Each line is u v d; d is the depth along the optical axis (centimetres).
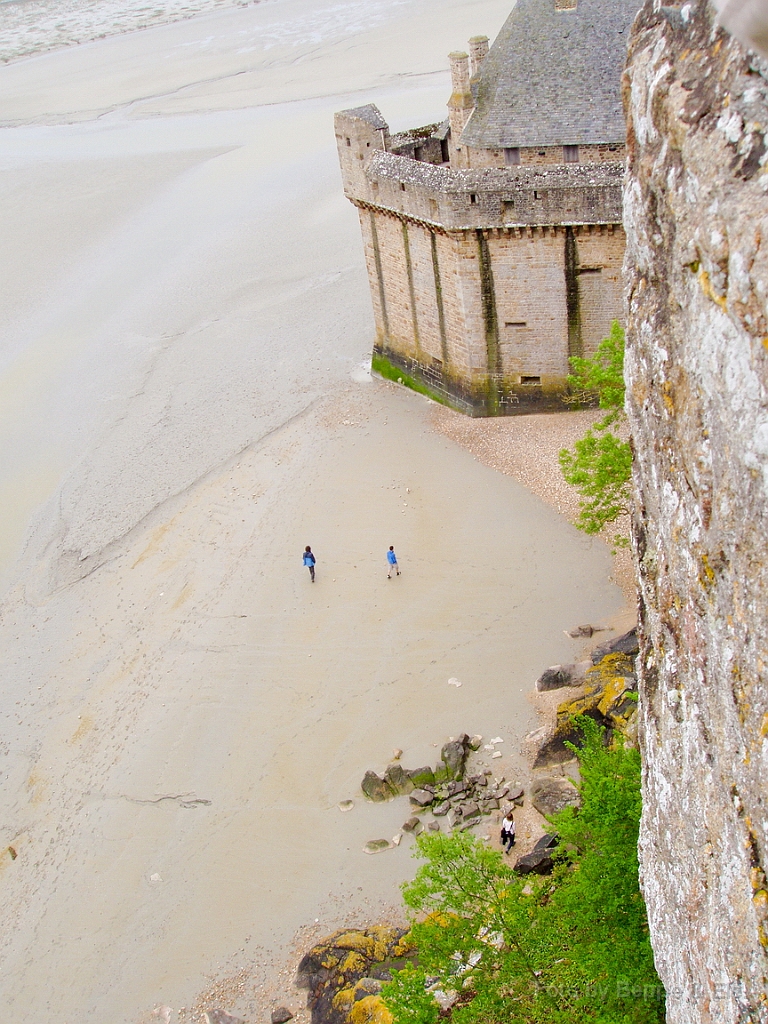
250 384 5778
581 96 4666
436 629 3859
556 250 4431
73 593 4453
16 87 13262
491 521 4353
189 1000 2798
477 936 2173
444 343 5025
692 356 895
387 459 4884
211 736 3600
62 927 3080
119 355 6372
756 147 759
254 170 9150
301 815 3259
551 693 3456
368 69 11631
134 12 16150
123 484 5097
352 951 2744
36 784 3566
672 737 1118
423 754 3369
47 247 8144
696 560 951
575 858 2119
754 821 841
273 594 4178
